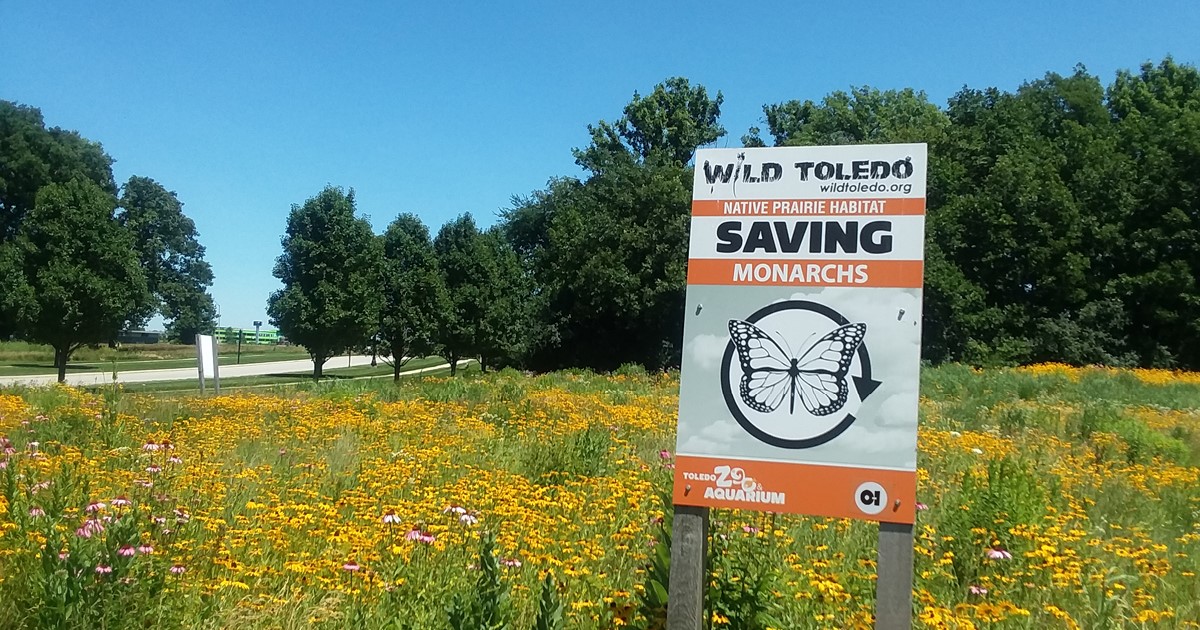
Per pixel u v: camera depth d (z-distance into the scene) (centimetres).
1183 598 594
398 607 501
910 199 358
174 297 8644
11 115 7406
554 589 462
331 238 3862
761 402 365
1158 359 4756
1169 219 4888
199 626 468
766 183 372
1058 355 4712
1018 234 4984
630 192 5372
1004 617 504
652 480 822
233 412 1523
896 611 349
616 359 5397
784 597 477
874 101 6644
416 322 4075
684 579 376
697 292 376
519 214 6956
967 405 1869
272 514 669
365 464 955
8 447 889
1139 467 1140
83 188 3095
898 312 355
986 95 5881
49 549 459
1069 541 678
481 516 670
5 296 2933
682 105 7512
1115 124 5947
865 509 352
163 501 659
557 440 1143
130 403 1602
